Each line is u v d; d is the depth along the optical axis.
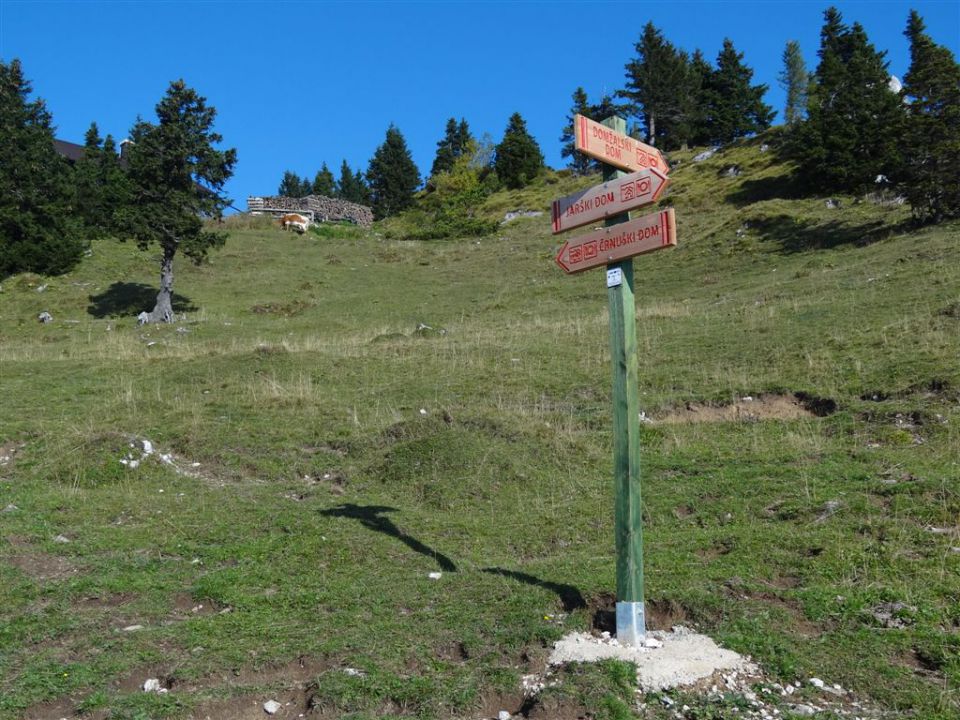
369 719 4.58
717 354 16.06
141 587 6.72
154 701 4.71
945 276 18.17
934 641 5.23
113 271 36.97
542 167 75.69
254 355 18.06
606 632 5.63
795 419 11.86
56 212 37.06
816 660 5.09
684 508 8.76
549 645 5.41
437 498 9.70
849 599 5.88
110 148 50.28
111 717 4.55
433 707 4.72
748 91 71.19
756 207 37.28
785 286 22.38
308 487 10.35
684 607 5.96
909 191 27.34
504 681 4.95
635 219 5.39
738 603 5.96
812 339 15.63
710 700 4.68
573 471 10.48
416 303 31.80
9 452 11.68
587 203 5.77
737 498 8.77
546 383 15.46
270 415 13.74
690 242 35.75
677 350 16.84
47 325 29.55
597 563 7.05
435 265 41.00
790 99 56.84
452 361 17.34
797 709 4.61
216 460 11.58
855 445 10.33
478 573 6.93
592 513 8.90
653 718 4.57
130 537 8.09
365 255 43.91
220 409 14.03
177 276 37.25
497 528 8.59
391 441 11.76
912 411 10.95
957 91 26.34
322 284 36.31
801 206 36.16
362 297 33.41
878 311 16.67
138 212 29.12
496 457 10.46
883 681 4.84
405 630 5.75
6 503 9.17
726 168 52.34
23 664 5.23
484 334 20.89
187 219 29.73
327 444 12.18
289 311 31.30
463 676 5.03
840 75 51.97
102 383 16.78
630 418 5.47
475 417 11.95
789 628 5.59
